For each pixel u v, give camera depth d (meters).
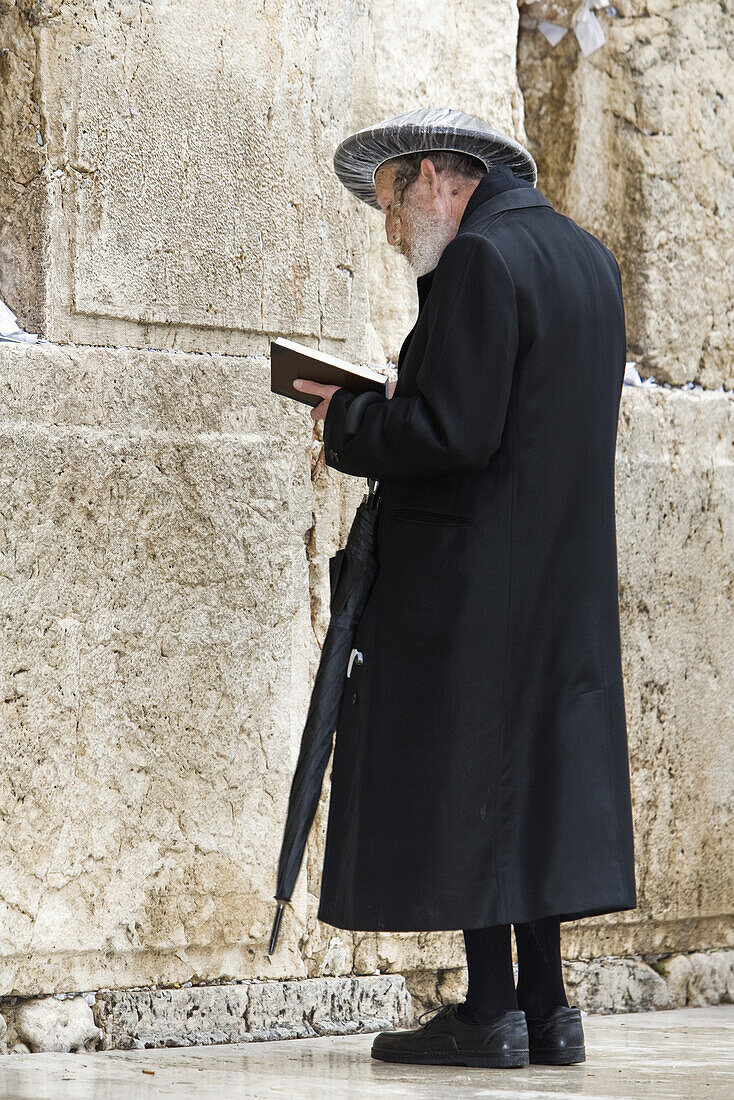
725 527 12.59
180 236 9.78
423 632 7.75
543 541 7.76
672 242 12.70
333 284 10.61
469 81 11.66
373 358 11.07
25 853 8.85
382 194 8.59
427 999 10.72
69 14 9.38
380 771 7.80
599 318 8.05
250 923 9.74
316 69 10.52
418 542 7.84
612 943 11.76
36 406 9.06
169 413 9.65
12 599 8.88
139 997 9.25
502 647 7.67
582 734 7.72
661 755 11.97
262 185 10.20
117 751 9.26
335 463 8.06
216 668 9.71
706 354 12.86
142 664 9.40
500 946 8.11
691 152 12.88
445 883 7.51
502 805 7.58
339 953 10.22
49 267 9.26
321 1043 9.41
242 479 9.91
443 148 8.49
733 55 13.02
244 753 9.81
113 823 9.21
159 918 9.35
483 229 7.88
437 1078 7.74
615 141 12.64
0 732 8.80
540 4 12.55
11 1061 8.40
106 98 9.49
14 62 9.34
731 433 12.81
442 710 7.66
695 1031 10.20
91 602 9.20
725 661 12.47
